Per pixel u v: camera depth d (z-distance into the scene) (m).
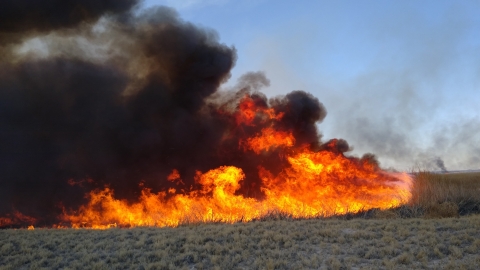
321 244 8.64
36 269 7.41
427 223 10.48
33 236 10.19
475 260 7.12
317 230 9.97
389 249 7.90
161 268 7.29
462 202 14.71
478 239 8.34
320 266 7.23
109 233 10.49
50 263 7.83
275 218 14.01
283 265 7.30
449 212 13.33
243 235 9.47
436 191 15.46
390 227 9.95
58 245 9.22
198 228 11.13
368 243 8.61
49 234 10.62
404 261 7.28
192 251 8.26
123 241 9.41
